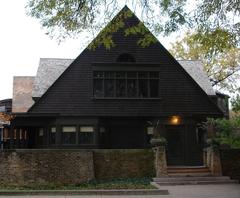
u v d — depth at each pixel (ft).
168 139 101.35
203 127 97.45
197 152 101.35
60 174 79.82
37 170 79.15
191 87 103.50
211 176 83.71
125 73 101.65
